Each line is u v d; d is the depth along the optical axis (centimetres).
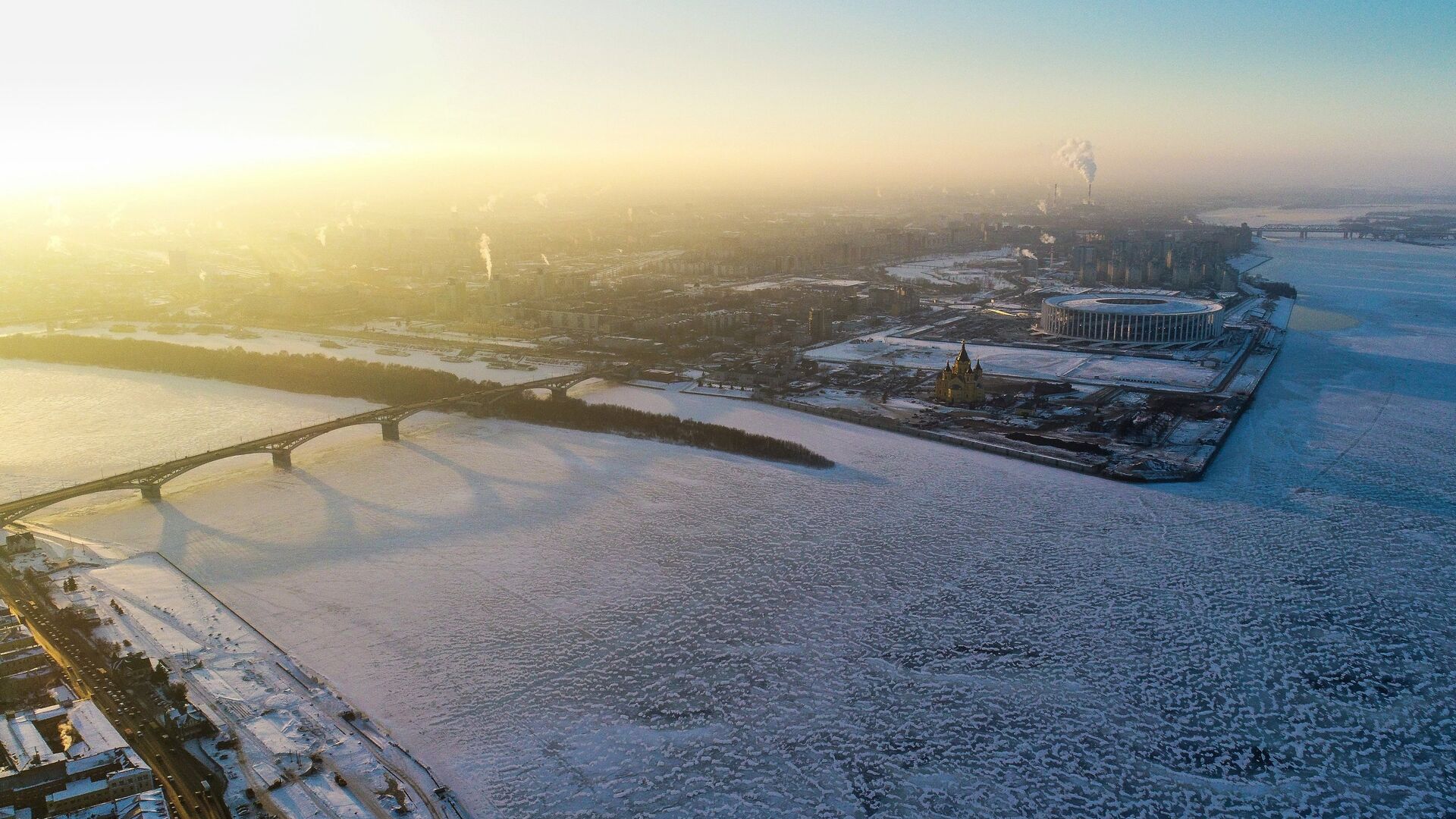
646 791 15350
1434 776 15588
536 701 17700
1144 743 16475
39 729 15712
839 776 15688
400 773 15700
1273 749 16288
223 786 15012
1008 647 19362
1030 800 15112
